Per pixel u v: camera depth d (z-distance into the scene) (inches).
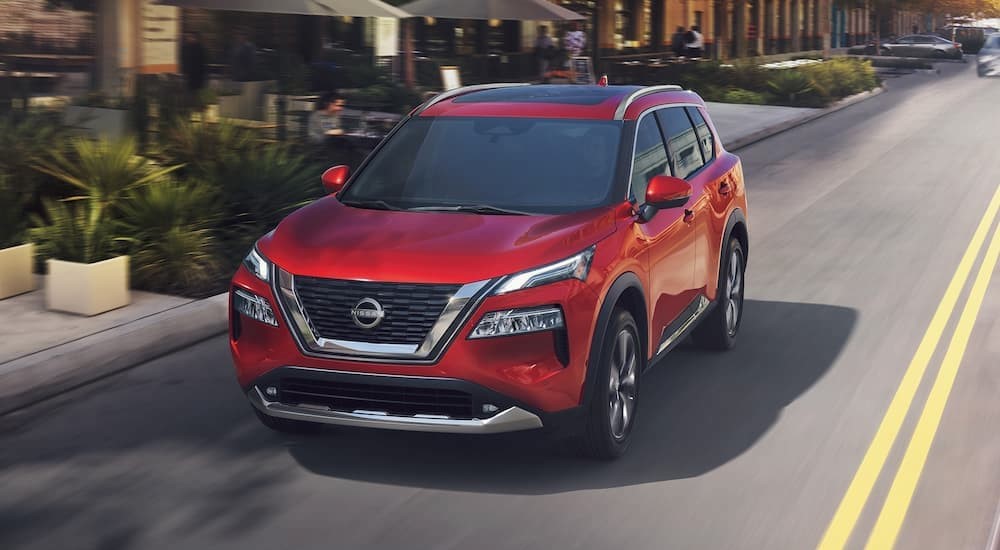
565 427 211.0
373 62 849.5
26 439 239.1
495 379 201.3
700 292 280.7
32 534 191.3
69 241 320.8
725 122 999.6
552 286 205.9
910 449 232.7
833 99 1275.8
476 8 743.7
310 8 580.4
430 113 267.0
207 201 391.9
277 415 214.2
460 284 201.8
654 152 262.5
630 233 230.2
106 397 267.3
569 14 801.6
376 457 227.0
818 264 427.5
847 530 193.6
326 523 196.2
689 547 187.0
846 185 649.6
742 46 2001.7
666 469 221.8
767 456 229.0
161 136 468.1
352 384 205.8
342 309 205.2
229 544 187.6
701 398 267.3
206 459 226.5
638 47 1608.0
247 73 711.7
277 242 220.8
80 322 307.7
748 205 579.8
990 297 374.0
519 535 191.5
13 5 618.5
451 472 219.1
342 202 244.7
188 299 336.5
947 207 567.5
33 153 402.9
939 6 3905.0
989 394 270.4
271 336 211.0
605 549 186.4
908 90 1585.9
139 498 207.0
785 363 297.0
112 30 668.1
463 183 243.1
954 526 195.0
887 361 298.5
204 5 587.8
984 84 1697.8
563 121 255.9
